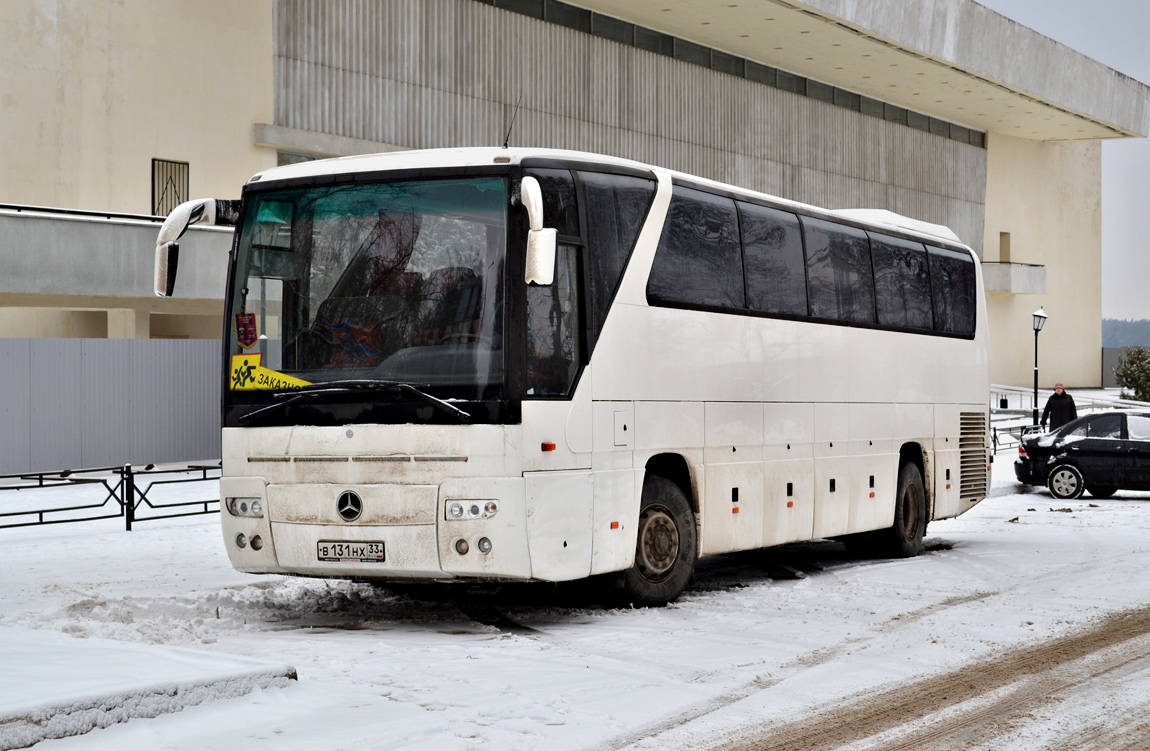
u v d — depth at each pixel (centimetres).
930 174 6688
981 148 7212
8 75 2941
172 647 791
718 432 1204
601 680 797
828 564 1502
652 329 1110
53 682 660
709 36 4984
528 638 955
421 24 3878
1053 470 2477
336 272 1007
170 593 1170
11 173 2947
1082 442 2455
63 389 2839
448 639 955
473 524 947
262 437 1010
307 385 999
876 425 1508
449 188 990
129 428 2945
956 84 5972
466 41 4034
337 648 898
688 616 1075
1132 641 955
